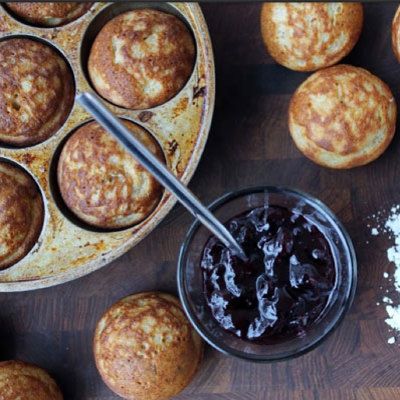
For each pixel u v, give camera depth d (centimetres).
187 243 52
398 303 55
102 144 54
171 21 55
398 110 56
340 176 56
